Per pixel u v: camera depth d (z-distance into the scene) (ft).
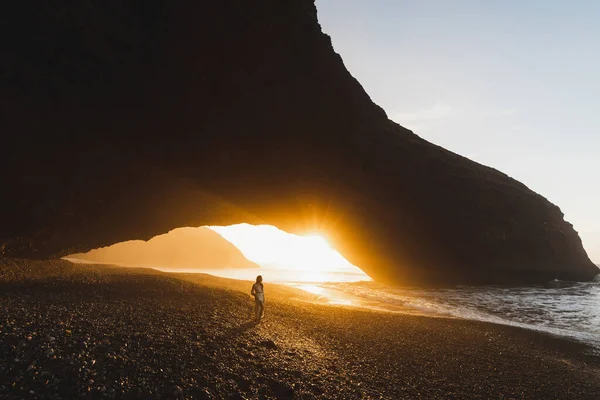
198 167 90.38
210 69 75.00
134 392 18.92
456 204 122.93
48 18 56.13
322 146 101.71
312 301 76.69
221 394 20.40
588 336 48.78
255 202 112.27
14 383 17.90
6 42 55.36
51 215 78.79
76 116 67.15
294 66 87.35
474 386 26.89
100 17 60.64
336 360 29.22
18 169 66.80
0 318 27.12
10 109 59.21
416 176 118.21
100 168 78.33
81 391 18.19
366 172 112.37
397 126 122.72
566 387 28.68
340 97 99.40
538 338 46.16
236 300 54.44
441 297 96.53
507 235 126.41
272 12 77.87
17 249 80.12
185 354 25.00
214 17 70.03
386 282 149.59
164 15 65.57
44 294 44.27
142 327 30.25
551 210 141.28
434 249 129.70
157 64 69.46
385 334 41.96
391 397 23.13
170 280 70.85
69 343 23.39
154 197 95.14
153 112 74.90
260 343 30.50
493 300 90.89
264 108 87.10
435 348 37.17
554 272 135.23
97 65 63.41
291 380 23.58
